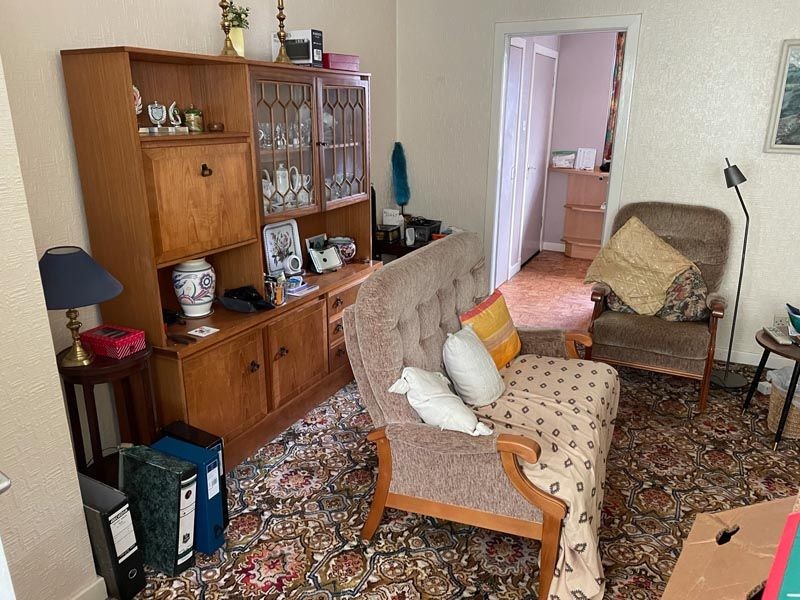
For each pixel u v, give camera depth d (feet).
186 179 7.87
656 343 10.93
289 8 11.10
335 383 11.53
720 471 9.07
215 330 8.48
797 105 11.53
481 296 9.91
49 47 7.12
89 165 7.43
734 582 3.14
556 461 6.68
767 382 11.82
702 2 11.84
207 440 7.36
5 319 5.28
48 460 5.81
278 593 6.78
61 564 6.09
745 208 11.76
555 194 22.58
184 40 8.91
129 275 7.72
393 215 15.20
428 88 15.06
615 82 20.30
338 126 11.09
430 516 7.82
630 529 7.80
